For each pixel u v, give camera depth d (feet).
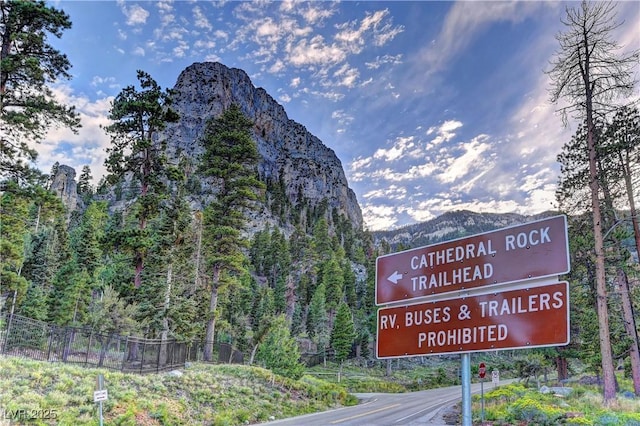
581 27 70.64
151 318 95.66
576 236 86.89
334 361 255.91
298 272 388.57
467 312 14.96
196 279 116.98
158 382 69.51
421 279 16.63
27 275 151.23
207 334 103.91
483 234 15.29
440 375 217.15
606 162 82.53
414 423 75.87
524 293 13.74
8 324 62.18
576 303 103.04
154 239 99.66
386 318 17.37
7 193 69.31
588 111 72.02
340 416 84.12
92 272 173.27
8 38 71.87
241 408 74.74
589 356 105.29
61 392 53.06
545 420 63.21
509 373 237.04
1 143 69.62
